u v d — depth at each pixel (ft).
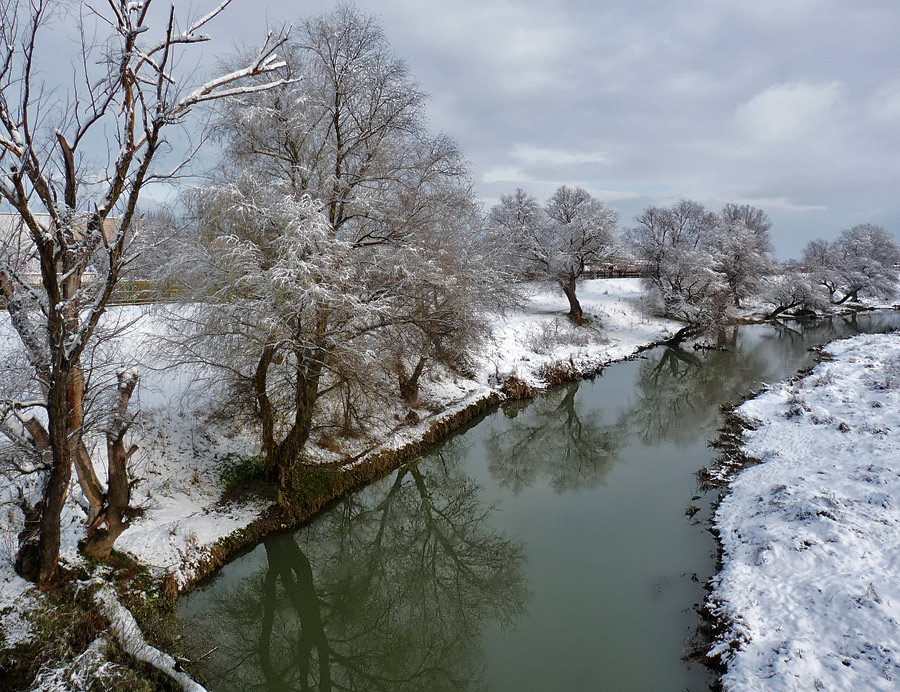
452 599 40.32
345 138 43.55
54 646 24.48
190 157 20.63
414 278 42.04
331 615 38.17
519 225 133.28
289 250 33.86
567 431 72.43
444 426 63.82
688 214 192.03
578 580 36.86
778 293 163.63
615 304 147.02
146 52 17.94
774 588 30.04
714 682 25.55
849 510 35.60
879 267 190.39
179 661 27.14
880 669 22.84
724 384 89.61
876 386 66.95
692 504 45.68
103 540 29.89
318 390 49.34
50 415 23.68
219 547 36.04
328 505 44.65
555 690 27.78
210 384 39.96
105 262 25.59
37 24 17.66
